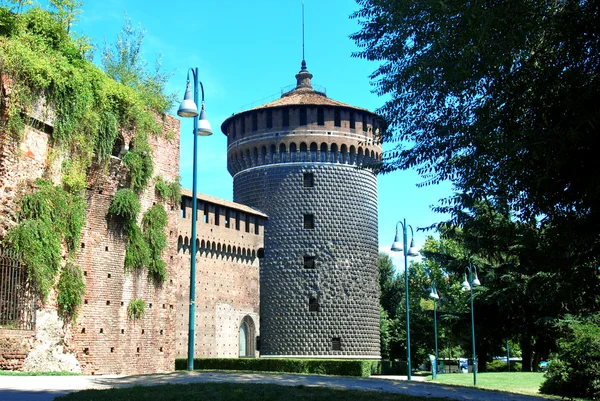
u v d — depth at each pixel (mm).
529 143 20438
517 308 61812
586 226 21797
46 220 26906
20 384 19906
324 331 62719
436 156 26172
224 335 59000
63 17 30844
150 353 33312
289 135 65750
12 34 27047
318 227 64500
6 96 25672
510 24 20672
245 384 19844
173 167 36750
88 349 29516
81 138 29516
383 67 27797
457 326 68500
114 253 31750
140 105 34188
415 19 24719
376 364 60438
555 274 25281
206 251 58219
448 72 22625
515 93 22031
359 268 65375
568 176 21297
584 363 32031
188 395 17047
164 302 34656
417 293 100312
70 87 28828
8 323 25016
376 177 70000
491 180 23297
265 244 65188
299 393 18344
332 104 66688
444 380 48594
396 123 27641
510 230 25047
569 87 20453
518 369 82625
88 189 30703
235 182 69312
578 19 20250
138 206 32656
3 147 25516
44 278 26391
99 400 16188
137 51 47688
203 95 29719
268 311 63844
